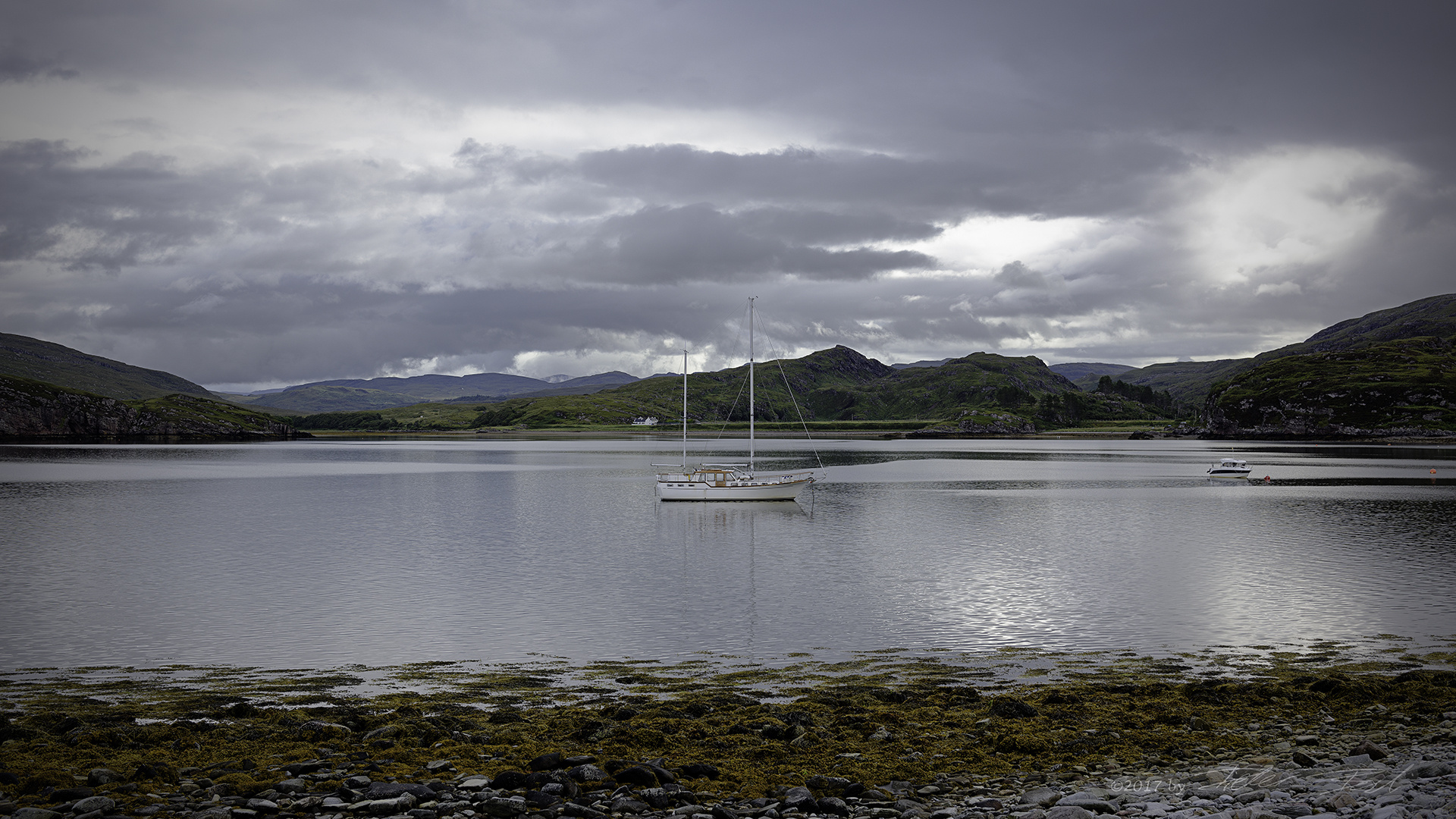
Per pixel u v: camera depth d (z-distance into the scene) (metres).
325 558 53.69
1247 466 127.38
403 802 15.06
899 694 24.03
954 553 55.88
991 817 15.02
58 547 58.34
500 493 103.69
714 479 95.25
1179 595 41.25
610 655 30.39
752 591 42.97
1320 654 29.92
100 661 29.61
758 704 23.30
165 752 18.53
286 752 18.59
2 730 19.28
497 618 36.75
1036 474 139.38
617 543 61.09
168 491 104.38
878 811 15.32
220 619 36.56
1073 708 22.62
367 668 28.52
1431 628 34.19
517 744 19.30
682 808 15.26
